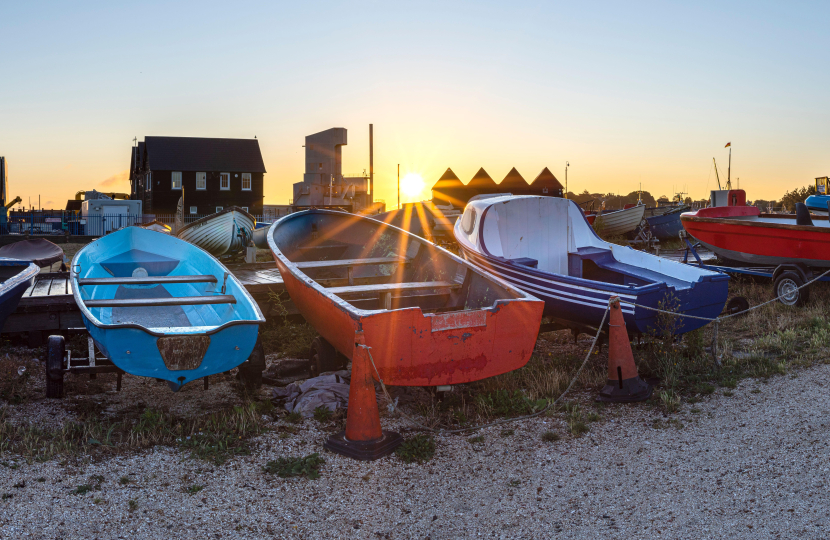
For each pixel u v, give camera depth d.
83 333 7.98
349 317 5.25
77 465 4.34
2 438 4.72
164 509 3.80
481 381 6.40
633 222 22.25
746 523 3.55
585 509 3.85
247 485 4.18
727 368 6.46
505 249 8.99
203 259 8.42
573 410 5.48
